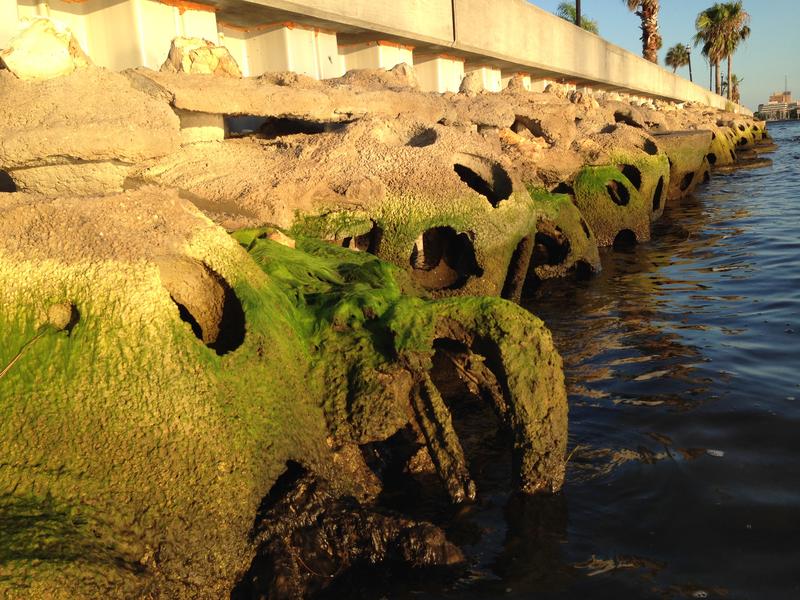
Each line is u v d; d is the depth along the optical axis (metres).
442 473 5.30
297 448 4.79
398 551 4.51
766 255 12.56
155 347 4.46
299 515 4.52
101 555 3.76
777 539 4.58
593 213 14.17
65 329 4.58
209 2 10.05
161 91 7.42
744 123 42.59
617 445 5.87
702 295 10.24
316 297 5.84
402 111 10.52
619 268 12.55
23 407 4.31
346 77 11.68
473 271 9.24
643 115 23.14
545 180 13.14
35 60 5.79
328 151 8.68
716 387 6.85
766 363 7.39
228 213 7.50
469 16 16.48
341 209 8.30
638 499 5.11
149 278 4.61
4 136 5.43
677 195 20.91
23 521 3.77
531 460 5.24
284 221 7.66
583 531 4.79
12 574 3.39
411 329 5.41
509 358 5.35
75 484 4.04
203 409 4.40
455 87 17.38
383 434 5.22
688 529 4.74
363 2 12.55
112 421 4.25
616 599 4.14
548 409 5.35
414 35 14.34
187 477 4.20
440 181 8.80
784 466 5.41
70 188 5.83
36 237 4.74
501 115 12.53
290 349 5.24
